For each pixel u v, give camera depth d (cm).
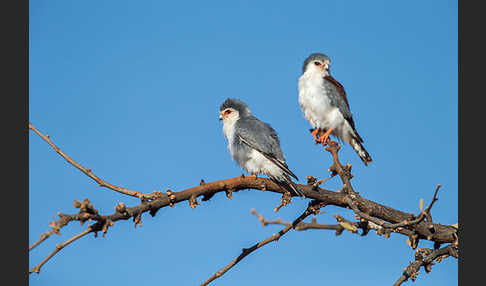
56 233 660
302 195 1028
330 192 1048
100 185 863
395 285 899
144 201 827
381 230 855
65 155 846
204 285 863
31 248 649
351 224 618
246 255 883
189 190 893
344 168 1041
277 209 1034
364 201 1027
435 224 1008
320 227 606
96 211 705
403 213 1038
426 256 930
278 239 906
